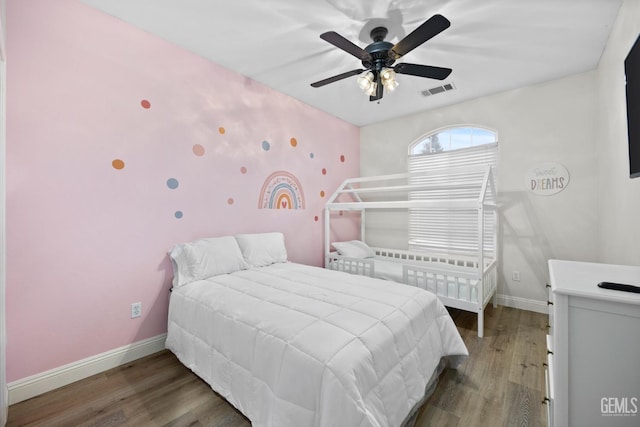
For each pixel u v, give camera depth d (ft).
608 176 7.55
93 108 6.33
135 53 6.97
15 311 5.43
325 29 6.98
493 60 8.33
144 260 7.18
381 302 5.66
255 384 4.58
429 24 4.93
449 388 5.91
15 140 5.39
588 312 3.28
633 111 3.90
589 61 8.43
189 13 6.48
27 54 5.51
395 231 13.66
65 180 5.97
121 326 6.81
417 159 13.00
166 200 7.59
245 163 9.53
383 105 11.96
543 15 6.32
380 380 4.23
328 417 3.54
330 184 13.09
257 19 6.65
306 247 11.93
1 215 4.86
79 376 6.15
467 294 8.66
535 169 10.04
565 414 3.41
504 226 10.67
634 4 5.29
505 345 7.75
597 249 8.95
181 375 6.36
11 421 4.98
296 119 11.36
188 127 8.02
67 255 6.02
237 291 6.43
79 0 6.11
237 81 9.23
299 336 4.34
